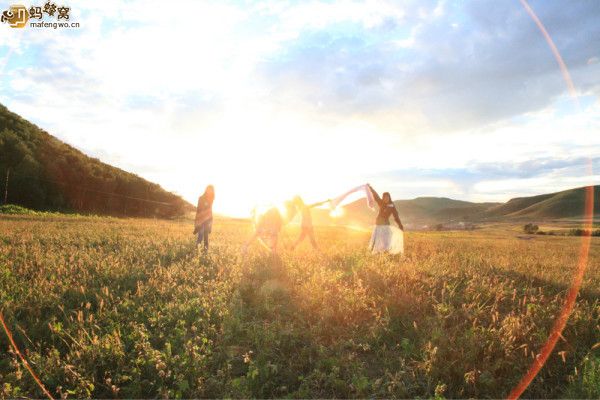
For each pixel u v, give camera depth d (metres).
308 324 5.83
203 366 4.45
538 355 4.81
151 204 75.56
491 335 5.36
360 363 4.79
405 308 6.30
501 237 38.03
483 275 8.81
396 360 4.89
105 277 7.48
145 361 4.52
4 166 57.50
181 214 80.88
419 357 4.95
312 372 4.59
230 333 5.27
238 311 5.96
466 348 5.02
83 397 4.01
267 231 9.98
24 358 4.56
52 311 5.85
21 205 57.84
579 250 20.70
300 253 11.08
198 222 11.97
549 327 5.82
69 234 14.95
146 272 7.95
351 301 6.29
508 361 4.82
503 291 7.16
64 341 4.84
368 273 7.96
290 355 5.03
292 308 6.29
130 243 12.52
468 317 5.97
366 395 4.22
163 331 5.32
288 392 4.32
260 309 6.21
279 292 7.00
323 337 5.46
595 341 5.58
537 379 4.62
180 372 4.38
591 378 4.37
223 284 7.23
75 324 5.21
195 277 7.82
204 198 11.95
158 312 5.61
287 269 8.48
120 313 5.81
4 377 4.17
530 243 26.84
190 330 5.44
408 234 34.53
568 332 5.68
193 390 4.12
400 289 6.99
